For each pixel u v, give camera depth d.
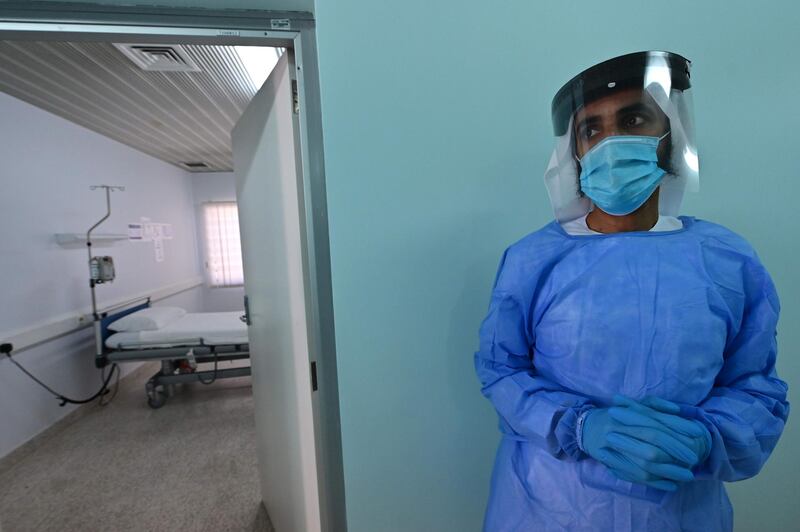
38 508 1.76
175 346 2.78
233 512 1.70
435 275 1.00
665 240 0.62
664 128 0.63
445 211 0.99
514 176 1.00
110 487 1.89
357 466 1.03
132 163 3.54
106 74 2.03
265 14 0.98
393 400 1.02
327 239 1.01
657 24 1.00
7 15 0.91
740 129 1.03
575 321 0.62
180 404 2.84
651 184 0.63
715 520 0.65
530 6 0.97
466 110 0.98
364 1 0.93
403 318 1.00
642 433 0.53
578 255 0.64
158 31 0.96
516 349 0.71
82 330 2.76
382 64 0.94
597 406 0.63
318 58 0.93
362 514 1.05
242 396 2.97
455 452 1.05
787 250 1.07
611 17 0.99
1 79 2.05
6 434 2.14
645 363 0.59
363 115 0.95
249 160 1.47
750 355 0.62
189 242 4.74
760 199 1.05
